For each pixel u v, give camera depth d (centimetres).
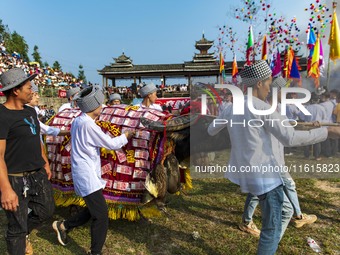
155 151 337
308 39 842
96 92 293
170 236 347
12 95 256
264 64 229
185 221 384
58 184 385
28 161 263
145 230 362
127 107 377
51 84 2944
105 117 370
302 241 327
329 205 423
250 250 312
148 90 529
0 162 236
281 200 231
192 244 328
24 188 259
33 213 286
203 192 488
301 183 521
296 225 357
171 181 324
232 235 345
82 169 287
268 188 228
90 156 290
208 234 349
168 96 2712
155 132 339
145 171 338
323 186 511
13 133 252
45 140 399
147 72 3031
